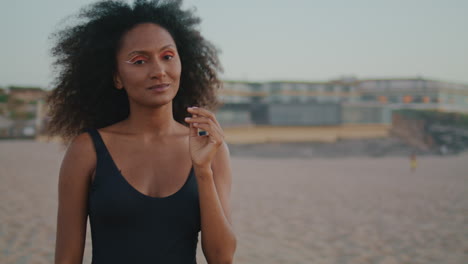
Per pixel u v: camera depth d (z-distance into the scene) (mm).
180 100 1814
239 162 36562
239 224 9227
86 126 1677
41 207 9594
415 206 12719
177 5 1645
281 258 6516
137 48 1312
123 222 1251
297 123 62094
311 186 17922
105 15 1466
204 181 1269
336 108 63812
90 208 1302
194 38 1747
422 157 54906
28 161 22766
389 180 21984
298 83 69062
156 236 1262
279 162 38688
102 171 1292
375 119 66938
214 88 1901
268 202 12734
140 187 1302
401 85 83375
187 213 1306
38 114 50875
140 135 1383
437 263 6574
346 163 39375
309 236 8258
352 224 9633
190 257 1338
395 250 7348
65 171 1303
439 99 82000
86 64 1531
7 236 6867
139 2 1464
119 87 1497
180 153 1396
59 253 1278
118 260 1246
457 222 10133
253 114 63250
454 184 20266
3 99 50062
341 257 6766
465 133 70875
